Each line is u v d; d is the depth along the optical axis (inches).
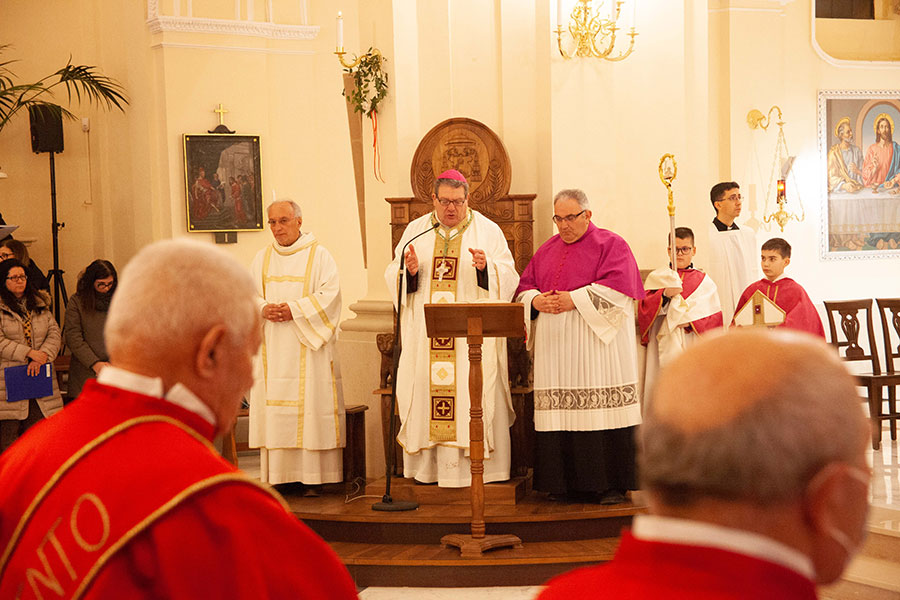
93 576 55.5
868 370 422.6
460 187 228.8
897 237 431.2
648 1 269.0
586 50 261.6
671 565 39.3
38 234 395.2
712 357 40.9
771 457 37.8
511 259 233.5
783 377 38.9
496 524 213.2
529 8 265.7
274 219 243.6
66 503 58.1
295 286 241.0
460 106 270.7
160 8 372.2
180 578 55.3
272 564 57.7
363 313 282.4
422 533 214.5
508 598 192.5
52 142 372.8
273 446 237.6
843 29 431.2
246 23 384.2
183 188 380.2
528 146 267.1
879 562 191.2
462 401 226.1
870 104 425.1
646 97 269.6
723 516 39.2
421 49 271.1
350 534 218.7
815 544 39.8
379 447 275.0
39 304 286.8
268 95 394.6
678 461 39.4
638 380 246.1
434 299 231.1
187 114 379.2
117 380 62.5
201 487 57.2
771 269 292.2
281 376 238.1
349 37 404.5
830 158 419.8
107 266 311.0
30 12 393.4
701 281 246.8
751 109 392.2
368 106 274.8
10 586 59.0
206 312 62.1
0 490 61.6
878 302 332.2
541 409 222.2
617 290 218.1
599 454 219.0
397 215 261.6
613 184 268.8
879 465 270.4
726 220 285.9
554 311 219.3
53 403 284.4
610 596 40.0
